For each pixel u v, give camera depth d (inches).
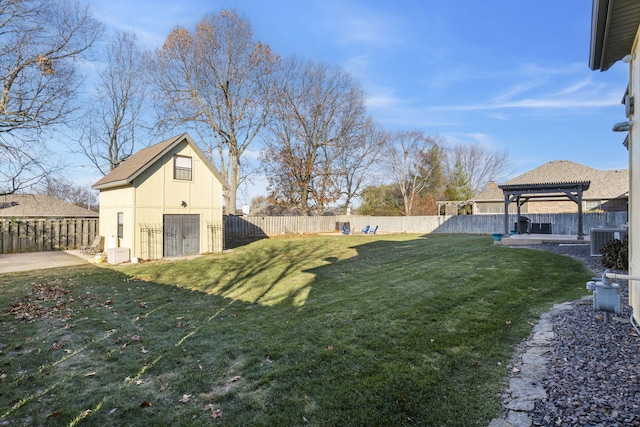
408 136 1697.8
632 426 94.1
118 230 596.7
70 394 132.3
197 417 114.1
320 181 1318.9
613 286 180.9
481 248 542.6
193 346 179.6
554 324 185.6
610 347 148.5
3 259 561.6
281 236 1053.8
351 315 214.5
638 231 177.6
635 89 187.3
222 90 1091.9
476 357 151.8
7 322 227.8
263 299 290.5
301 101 1283.2
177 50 1019.3
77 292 323.6
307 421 109.1
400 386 127.7
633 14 165.2
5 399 129.3
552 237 606.5
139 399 127.3
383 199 1659.7
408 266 406.9
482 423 104.7
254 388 131.6
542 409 108.0
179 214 607.2
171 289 340.2
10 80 603.2
